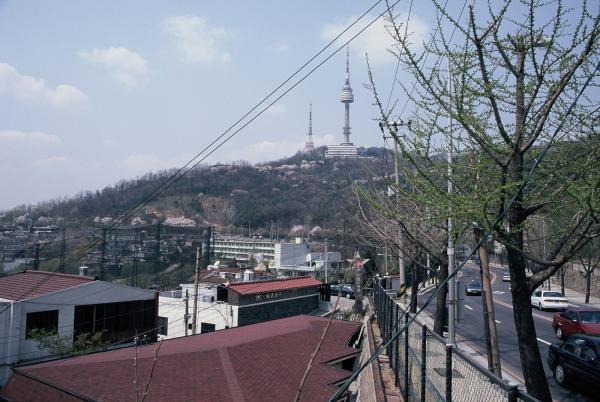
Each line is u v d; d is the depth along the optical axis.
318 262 60.88
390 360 12.22
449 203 6.34
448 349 5.56
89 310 22.94
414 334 8.57
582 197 5.19
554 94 5.82
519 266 6.57
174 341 15.27
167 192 138.38
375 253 27.80
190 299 36.12
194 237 76.00
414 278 17.12
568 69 6.06
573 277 47.31
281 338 14.38
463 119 6.09
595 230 5.78
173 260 59.38
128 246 59.69
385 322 14.41
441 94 6.47
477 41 6.13
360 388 11.53
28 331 20.14
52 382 10.65
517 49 6.43
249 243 96.56
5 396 11.29
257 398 10.10
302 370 11.99
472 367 5.00
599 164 5.73
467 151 7.11
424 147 7.05
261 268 69.56
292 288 39.38
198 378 10.82
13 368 12.16
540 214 7.26
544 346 17.22
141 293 25.42
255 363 11.97
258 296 35.81
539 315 26.72
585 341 11.48
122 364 11.52
